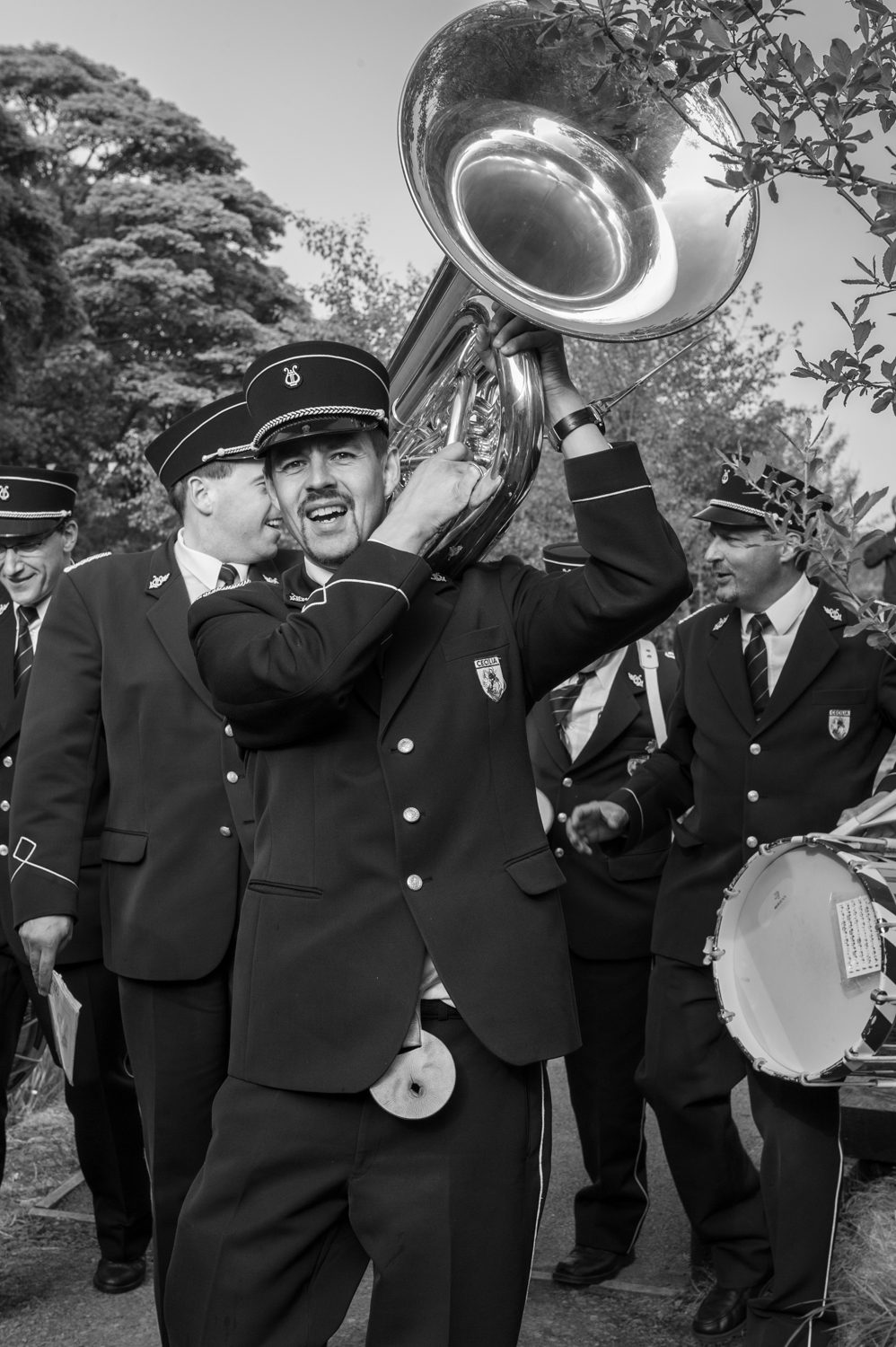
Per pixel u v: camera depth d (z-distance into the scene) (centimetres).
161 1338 321
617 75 221
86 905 364
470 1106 218
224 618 234
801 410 1150
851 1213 359
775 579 342
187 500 348
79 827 339
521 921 223
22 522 412
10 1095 506
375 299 1421
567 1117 514
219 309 3700
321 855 224
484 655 230
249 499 344
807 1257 302
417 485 223
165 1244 321
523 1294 221
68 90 3884
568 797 405
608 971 388
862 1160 385
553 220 229
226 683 225
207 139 3900
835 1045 279
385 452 241
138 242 3659
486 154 229
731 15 209
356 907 222
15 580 415
